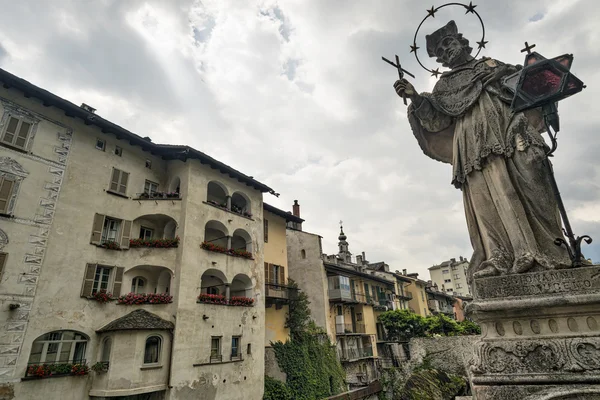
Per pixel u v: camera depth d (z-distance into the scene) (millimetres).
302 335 30094
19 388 15094
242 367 22578
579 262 3234
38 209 17375
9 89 17516
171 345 19297
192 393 19250
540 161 3623
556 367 2883
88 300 18250
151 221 22938
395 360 40969
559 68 3205
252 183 27875
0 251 15750
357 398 28250
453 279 93438
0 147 16656
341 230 58281
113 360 17297
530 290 3209
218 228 25344
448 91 4449
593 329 2939
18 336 15562
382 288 47719
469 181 4082
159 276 21734
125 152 22250
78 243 18547
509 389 2939
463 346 36500
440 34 4812
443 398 31719
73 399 16406
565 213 3432
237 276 25203
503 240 3693
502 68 4047
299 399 26297
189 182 23188
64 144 19109
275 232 32219
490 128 3943
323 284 34906
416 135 4875
